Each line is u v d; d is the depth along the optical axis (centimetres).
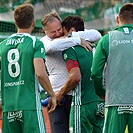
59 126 1630
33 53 1434
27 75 1433
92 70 1460
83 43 1590
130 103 1439
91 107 1571
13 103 1443
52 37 1644
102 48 1458
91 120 1577
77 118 1567
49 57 1631
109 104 1452
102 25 4353
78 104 1569
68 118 1636
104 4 4466
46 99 1634
